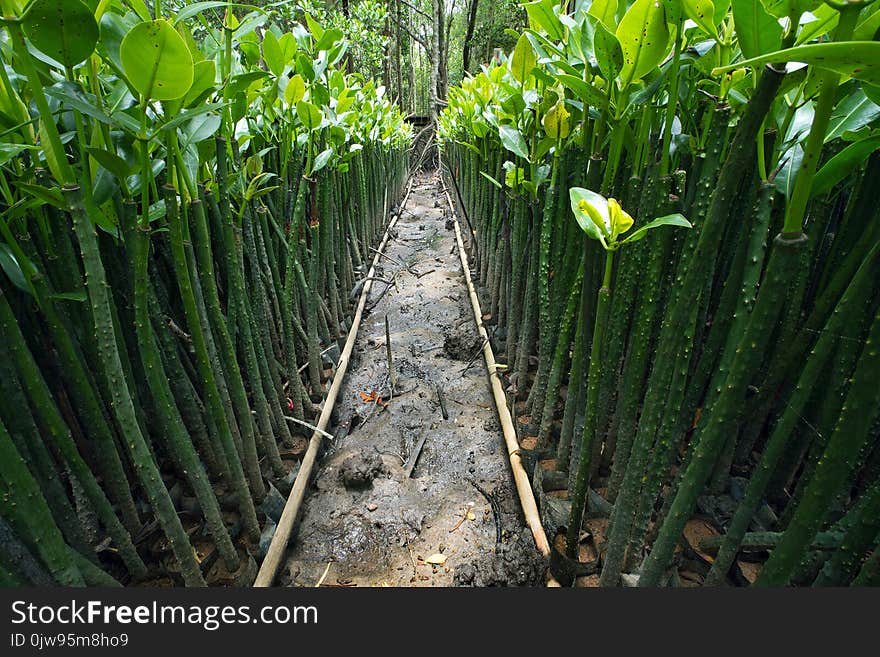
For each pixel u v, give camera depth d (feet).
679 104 3.92
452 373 7.61
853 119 2.90
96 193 2.73
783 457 3.89
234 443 4.12
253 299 5.12
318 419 6.15
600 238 2.74
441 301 10.36
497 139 7.77
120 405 2.72
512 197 6.64
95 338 3.43
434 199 22.12
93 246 2.43
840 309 2.44
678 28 2.81
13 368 2.86
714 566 3.10
